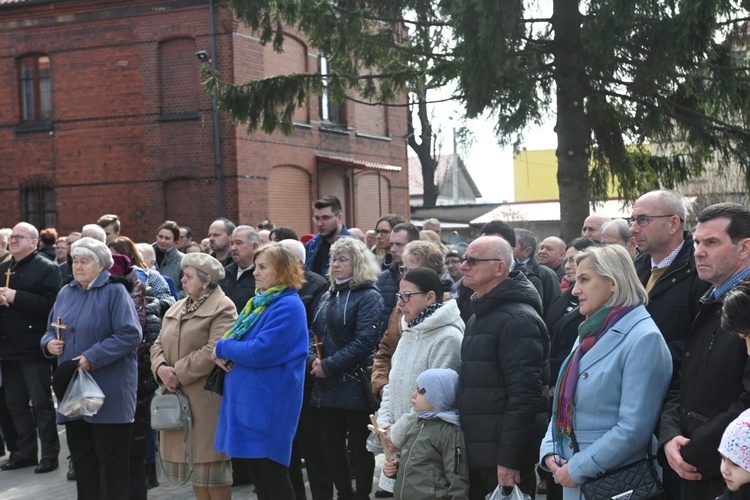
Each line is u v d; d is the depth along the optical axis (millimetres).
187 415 6055
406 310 5457
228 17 20188
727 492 3127
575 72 12695
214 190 20609
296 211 22828
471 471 5121
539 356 4773
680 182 14398
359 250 6535
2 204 22281
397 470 5242
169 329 6305
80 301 6555
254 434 5578
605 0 11438
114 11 21125
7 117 22141
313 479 6773
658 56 11586
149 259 9086
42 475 8359
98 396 6199
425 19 13148
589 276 4246
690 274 4520
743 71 12469
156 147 20938
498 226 7324
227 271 7797
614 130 13664
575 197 12938
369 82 14078
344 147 24922
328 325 6508
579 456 4109
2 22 22000
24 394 8609
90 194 21531
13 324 8391
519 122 12602
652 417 4031
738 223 3779
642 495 4008
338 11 12961
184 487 7930
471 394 4883
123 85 21172
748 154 13000
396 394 5430
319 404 6410
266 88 13828
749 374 3504
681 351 4359
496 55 11680
